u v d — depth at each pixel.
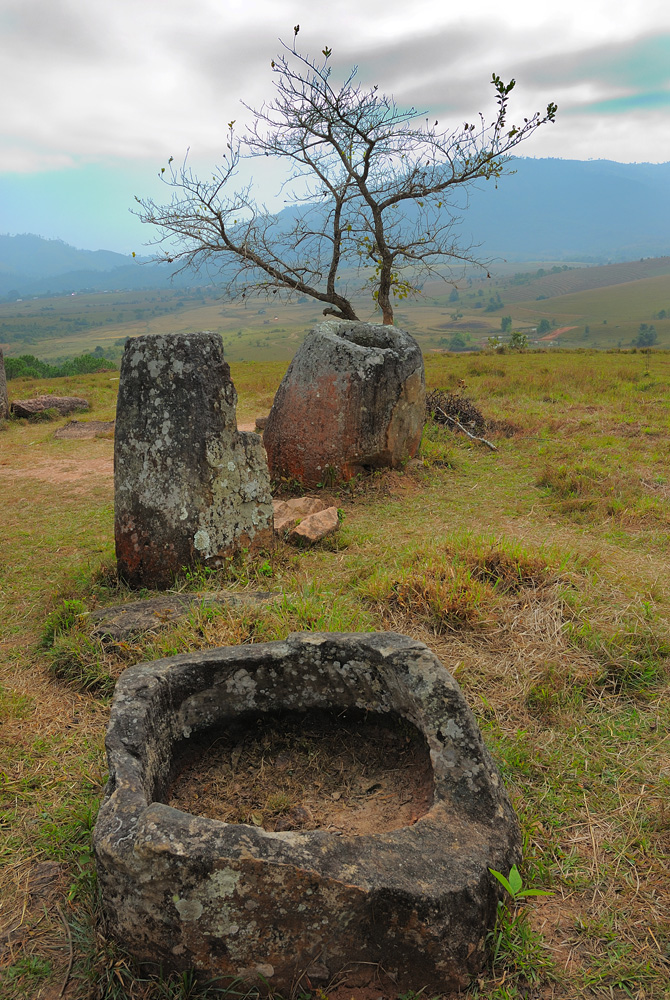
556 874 2.61
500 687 3.86
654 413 12.47
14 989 2.22
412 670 2.80
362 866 2.07
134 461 5.37
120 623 4.56
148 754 2.61
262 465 5.87
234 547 5.68
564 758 3.28
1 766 3.40
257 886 2.01
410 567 5.44
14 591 5.73
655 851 2.70
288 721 3.17
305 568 5.85
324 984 2.09
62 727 3.74
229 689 3.06
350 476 8.43
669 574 5.43
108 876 2.10
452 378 17.97
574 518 7.11
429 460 9.27
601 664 4.02
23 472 10.05
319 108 12.29
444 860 2.16
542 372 18.66
